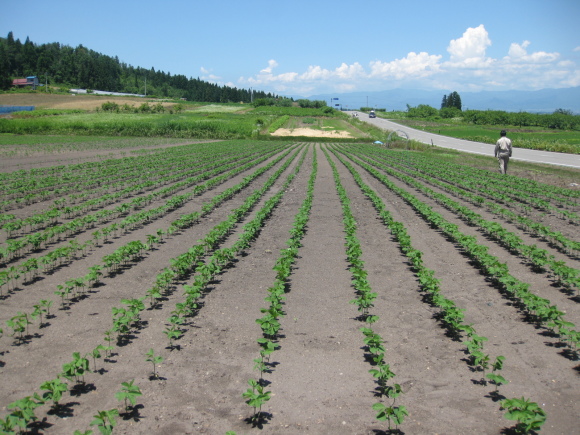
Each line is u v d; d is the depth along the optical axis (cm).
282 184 2469
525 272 1021
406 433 490
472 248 1078
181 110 12606
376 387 578
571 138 7206
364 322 768
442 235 1373
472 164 3672
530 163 3741
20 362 626
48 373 600
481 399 552
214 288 928
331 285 945
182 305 742
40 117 8894
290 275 1011
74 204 1820
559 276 972
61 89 16488
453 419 514
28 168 2959
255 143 6397
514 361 639
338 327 749
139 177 2580
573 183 2538
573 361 639
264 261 1114
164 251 1189
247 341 700
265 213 1522
